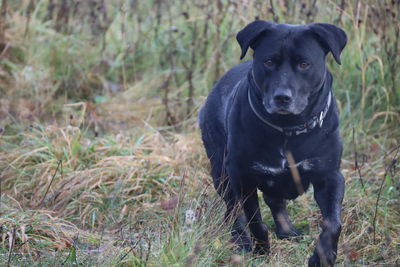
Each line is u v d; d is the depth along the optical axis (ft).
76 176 23.03
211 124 21.01
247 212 18.74
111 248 17.94
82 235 19.60
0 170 24.20
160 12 34.09
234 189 18.74
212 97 21.22
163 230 19.04
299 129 17.47
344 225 20.47
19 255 17.90
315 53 17.29
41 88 30.04
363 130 26.55
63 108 29.30
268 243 18.89
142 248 17.71
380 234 20.06
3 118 27.91
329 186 18.08
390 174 22.84
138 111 29.09
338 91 27.86
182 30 33.68
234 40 30.68
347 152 25.43
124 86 30.99
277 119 17.37
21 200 22.54
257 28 17.74
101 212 21.88
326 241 17.26
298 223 21.18
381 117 27.20
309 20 28.02
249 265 17.78
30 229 19.26
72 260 17.28
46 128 25.75
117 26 34.86
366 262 18.39
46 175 23.35
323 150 17.81
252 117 17.74
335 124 18.03
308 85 17.22
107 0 36.35
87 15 34.68
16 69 30.96
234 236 19.47
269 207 20.88
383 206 21.63
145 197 22.62
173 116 28.53
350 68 28.37
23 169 23.90
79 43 33.27
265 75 17.33
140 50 33.04
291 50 17.12
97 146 25.67
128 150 25.03
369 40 28.55
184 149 25.20
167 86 28.91
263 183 18.57
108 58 32.71
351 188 22.76
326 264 17.02
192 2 33.32
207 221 18.72
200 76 30.68
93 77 31.81
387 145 25.79
